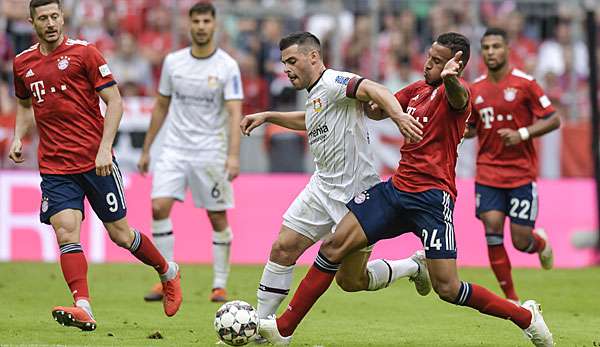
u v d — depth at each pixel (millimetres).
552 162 50688
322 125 23406
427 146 22688
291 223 23984
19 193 46500
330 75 23031
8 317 28672
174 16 53812
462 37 23000
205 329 26750
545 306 33594
